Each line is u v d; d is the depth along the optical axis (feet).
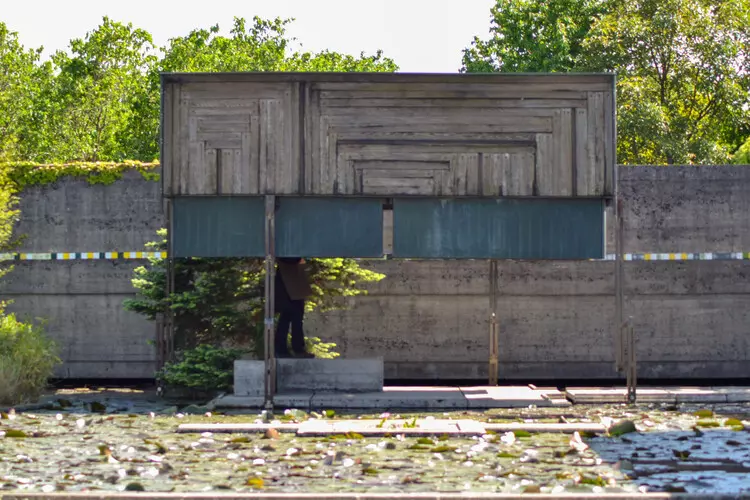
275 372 50.08
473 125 48.93
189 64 197.67
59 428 40.09
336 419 42.88
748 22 137.08
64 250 60.90
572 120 48.98
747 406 48.19
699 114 134.92
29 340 52.16
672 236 61.41
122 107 195.52
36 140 180.86
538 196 48.80
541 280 61.05
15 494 24.99
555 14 149.79
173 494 24.89
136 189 60.85
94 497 24.86
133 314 60.90
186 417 44.14
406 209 49.21
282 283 52.34
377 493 25.17
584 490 25.86
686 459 31.53
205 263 53.83
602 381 61.36
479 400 47.60
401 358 60.95
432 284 61.00
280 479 27.96
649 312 61.41
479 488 26.45
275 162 48.75
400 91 48.91
